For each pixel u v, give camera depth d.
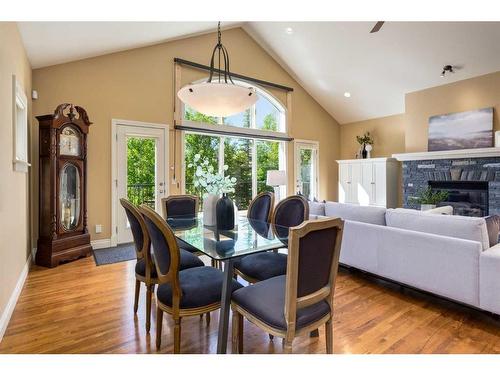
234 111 2.86
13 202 2.63
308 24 5.36
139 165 4.91
